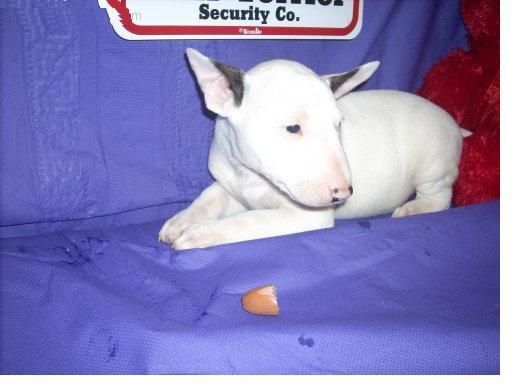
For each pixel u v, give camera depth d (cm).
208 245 51
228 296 42
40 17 51
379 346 36
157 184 62
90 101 55
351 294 43
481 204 56
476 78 69
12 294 42
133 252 50
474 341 37
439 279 46
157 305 42
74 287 42
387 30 72
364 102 61
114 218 61
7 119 52
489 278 46
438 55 78
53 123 54
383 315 41
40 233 57
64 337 39
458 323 39
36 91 52
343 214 62
